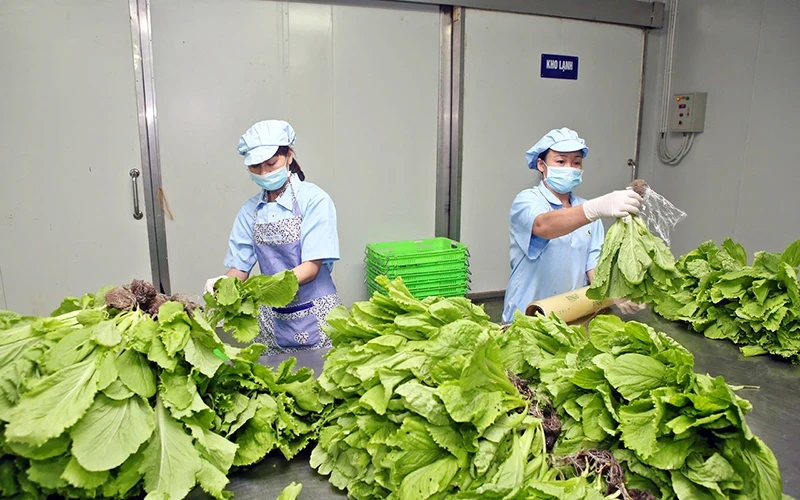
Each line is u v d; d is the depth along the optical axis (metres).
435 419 0.87
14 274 2.46
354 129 2.83
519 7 2.95
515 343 1.13
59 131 2.41
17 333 0.99
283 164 1.96
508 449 0.91
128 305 1.06
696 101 3.09
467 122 3.01
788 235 2.64
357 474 1.01
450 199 3.09
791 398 1.40
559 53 3.12
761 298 1.65
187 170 2.61
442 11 2.87
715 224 3.06
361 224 2.95
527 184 3.22
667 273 1.40
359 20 2.73
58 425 0.81
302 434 1.13
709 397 0.84
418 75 2.90
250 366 1.12
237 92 2.61
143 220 2.59
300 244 1.99
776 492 0.81
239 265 2.13
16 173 2.38
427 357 0.97
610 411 0.90
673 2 3.24
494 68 3.00
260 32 2.59
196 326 1.02
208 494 0.99
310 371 1.21
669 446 0.84
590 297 1.50
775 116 2.68
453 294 2.64
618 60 3.27
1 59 2.28
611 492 0.88
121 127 2.48
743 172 2.87
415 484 0.85
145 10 2.42
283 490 0.97
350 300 3.00
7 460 0.87
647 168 3.50
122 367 0.93
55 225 2.47
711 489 0.81
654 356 0.95
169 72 2.50
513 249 2.26
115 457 0.85
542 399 1.01
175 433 0.95
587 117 3.28
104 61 2.41
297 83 2.69
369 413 0.97
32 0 2.28
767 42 2.69
